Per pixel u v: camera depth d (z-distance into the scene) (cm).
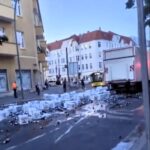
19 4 3753
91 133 1029
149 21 486
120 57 2648
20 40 3719
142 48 403
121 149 787
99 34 11175
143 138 870
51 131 1129
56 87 5775
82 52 11444
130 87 2627
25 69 3750
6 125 1378
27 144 937
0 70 3309
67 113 1628
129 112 1455
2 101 2719
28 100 2756
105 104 1948
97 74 5744
